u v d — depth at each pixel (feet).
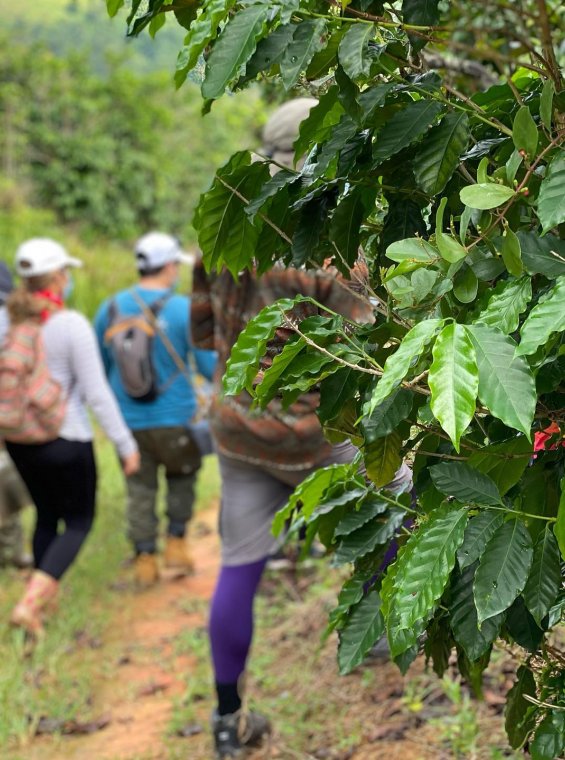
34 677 14.43
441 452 5.57
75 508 15.83
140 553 18.67
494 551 4.75
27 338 15.47
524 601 4.94
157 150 81.35
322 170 5.32
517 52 6.97
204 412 18.31
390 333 5.32
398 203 5.64
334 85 5.32
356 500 6.57
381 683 12.53
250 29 4.80
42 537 16.14
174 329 17.98
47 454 15.43
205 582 19.13
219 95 4.78
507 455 4.99
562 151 4.61
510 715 6.07
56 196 75.92
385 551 6.41
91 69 84.58
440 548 4.78
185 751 12.26
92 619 16.97
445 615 5.71
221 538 11.28
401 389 5.08
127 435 16.26
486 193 4.68
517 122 4.70
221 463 10.98
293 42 4.86
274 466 10.41
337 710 12.33
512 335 4.83
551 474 5.10
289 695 12.95
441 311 5.03
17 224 64.18
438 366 4.18
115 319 18.22
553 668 5.65
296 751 11.39
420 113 5.11
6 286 18.16
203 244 6.00
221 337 10.51
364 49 4.81
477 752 10.08
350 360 5.30
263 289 9.76
